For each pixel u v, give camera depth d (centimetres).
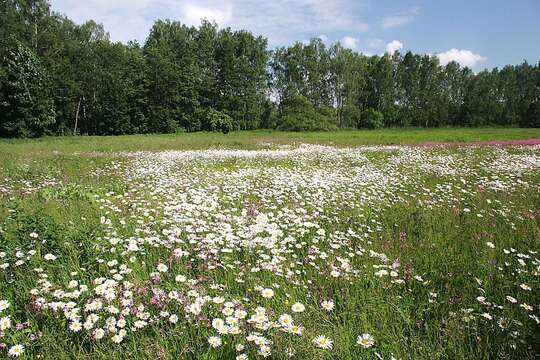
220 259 508
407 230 717
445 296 448
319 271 495
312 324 364
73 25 6475
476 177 1304
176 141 3525
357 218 773
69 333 350
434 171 1451
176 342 337
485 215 813
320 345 308
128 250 507
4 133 5019
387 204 907
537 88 10481
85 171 1472
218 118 6994
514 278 499
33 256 495
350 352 331
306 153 2175
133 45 7869
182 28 7906
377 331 361
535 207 872
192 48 7444
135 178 1276
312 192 1007
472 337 370
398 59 10319
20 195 961
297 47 8644
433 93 10150
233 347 326
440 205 904
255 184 1160
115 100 6247
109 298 369
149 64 6669
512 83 10906
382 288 452
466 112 9988
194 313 355
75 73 5875
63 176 1341
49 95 5338
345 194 982
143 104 6544
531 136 3844
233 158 1911
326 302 389
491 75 11031
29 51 4975
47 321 367
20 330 349
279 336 327
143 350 330
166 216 730
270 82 8931
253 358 316
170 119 6656
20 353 305
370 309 402
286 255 548
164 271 455
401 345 345
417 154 2089
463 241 648
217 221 694
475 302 435
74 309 356
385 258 535
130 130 6456
